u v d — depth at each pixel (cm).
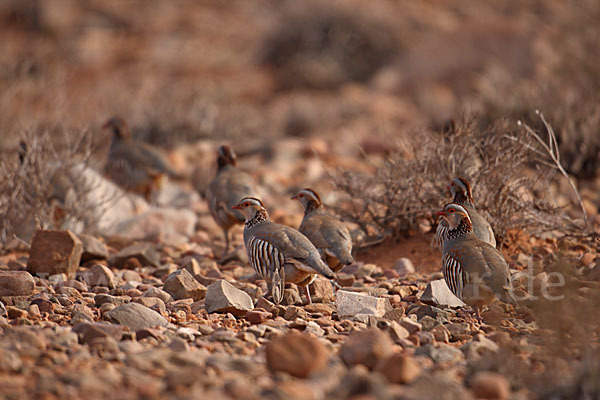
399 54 3794
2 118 1903
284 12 3978
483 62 3534
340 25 3847
